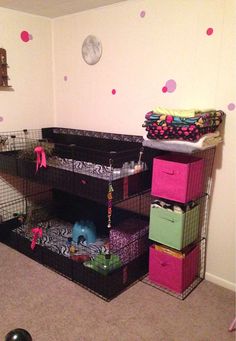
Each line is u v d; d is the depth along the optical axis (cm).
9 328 169
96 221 275
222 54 188
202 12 192
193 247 210
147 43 224
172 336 166
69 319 177
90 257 217
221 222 208
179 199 188
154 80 226
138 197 249
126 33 234
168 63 215
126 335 166
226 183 201
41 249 232
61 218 299
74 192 209
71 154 245
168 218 195
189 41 202
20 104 280
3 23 255
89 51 262
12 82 271
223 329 172
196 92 205
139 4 222
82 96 279
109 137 259
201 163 197
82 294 199
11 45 263
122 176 195
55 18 283
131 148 244
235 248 204
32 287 205
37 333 166
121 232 225
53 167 220
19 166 248
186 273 204
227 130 195
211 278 218
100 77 260
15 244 255
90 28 257
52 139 304
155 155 210
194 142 176
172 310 187
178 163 185
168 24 210
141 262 222
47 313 182
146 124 192
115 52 245
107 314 182
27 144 261
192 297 200
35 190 308
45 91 297
